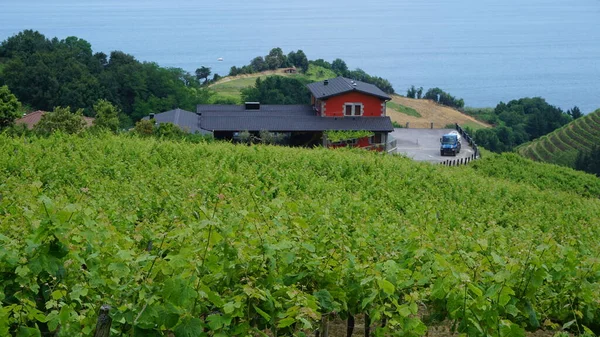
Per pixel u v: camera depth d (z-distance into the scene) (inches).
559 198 979.9
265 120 2034.9
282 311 264.5
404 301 304.2
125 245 292.4
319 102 2156.7
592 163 2940.5
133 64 3139.8
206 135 1695.4
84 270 260.7
